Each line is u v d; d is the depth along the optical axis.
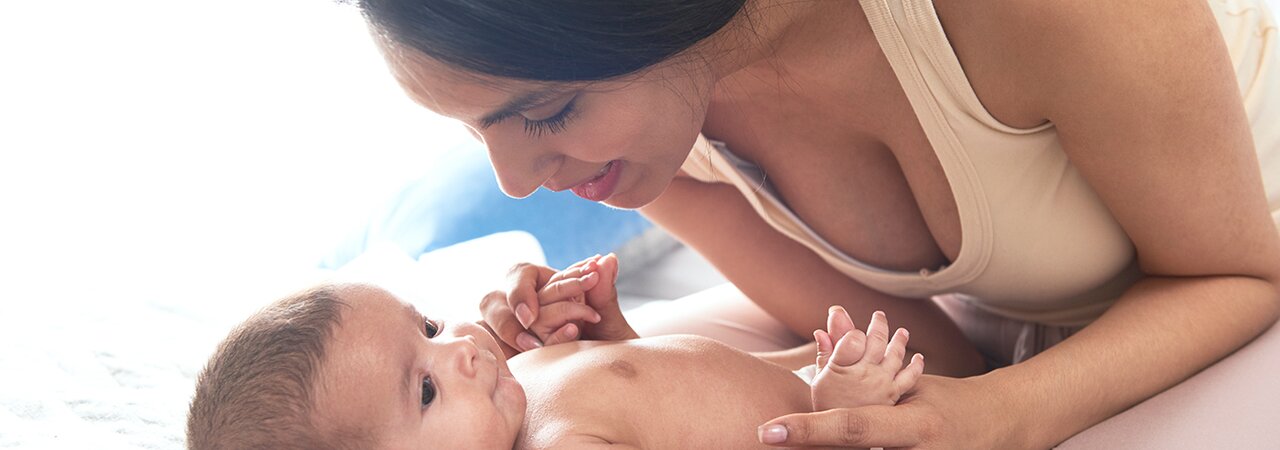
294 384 0.99
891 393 1.04
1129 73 1.06
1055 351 1.19
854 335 1.04
